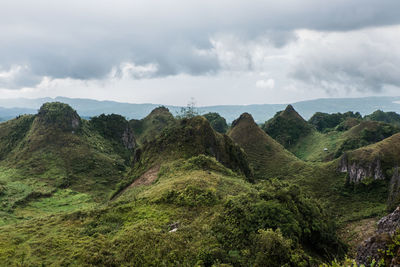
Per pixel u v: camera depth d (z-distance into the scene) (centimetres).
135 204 3241
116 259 2145
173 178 4266
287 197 2723
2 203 6925
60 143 11419
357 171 7969
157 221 2689
